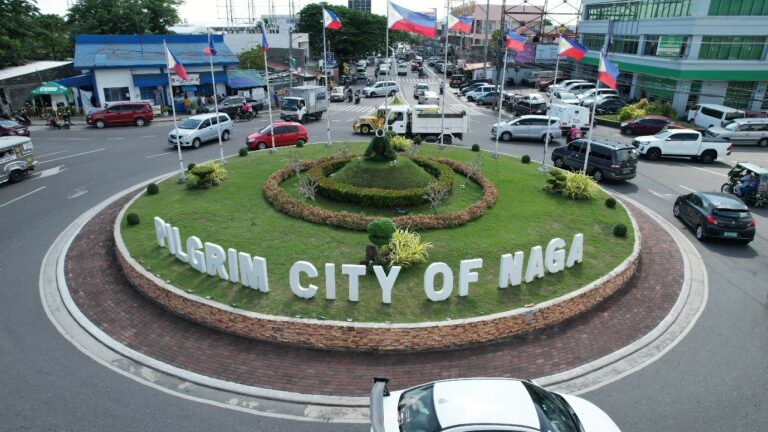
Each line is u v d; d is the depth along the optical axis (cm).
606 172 2367
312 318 1118
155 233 1600
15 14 4522
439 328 1084
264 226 1628
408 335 1080
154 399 954
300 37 6762
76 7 5391
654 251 1650
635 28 4762
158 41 4572
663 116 3850
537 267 1302
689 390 982
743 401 950
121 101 4169
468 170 2148
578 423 716
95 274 1453
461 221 1630
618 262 1434
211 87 4738
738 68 4006
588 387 991
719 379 1016
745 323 1238
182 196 1955
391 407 730
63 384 995
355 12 7206
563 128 3541
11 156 2305
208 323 1193
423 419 676
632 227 1703
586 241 1572
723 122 3500
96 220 1855
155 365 1054
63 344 1134
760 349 1125
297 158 2314
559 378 1013
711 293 1391
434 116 3162
